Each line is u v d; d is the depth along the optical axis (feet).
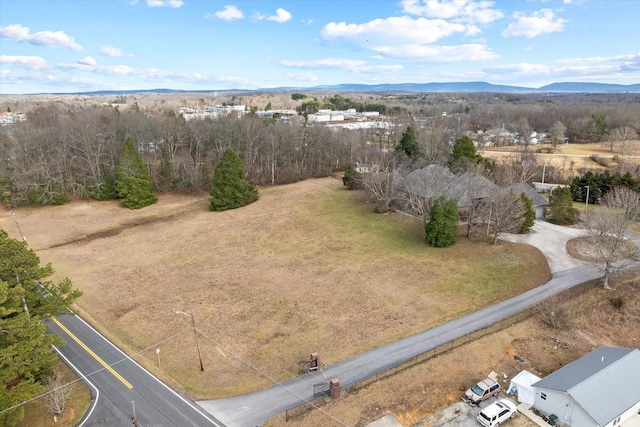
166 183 252.42
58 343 84.43
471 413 83.71
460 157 213.46
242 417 81.35
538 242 159.43
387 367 93.97
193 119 314.55
